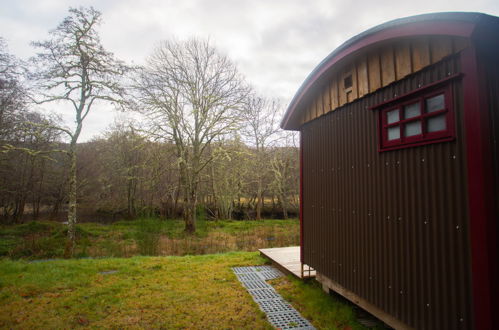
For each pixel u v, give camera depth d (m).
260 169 22.64
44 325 3.50
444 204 2.33
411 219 2.67
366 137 3.38
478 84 2.09
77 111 11.66
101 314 3.82
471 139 2.11
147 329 3.41
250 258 6.98
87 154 22.56
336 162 4.01
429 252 2.46
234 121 15.27
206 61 15.77
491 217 2.00
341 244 3.84
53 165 20.36
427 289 2.47
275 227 17.12
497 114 2.16
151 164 19.14
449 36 2.32
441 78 2.41
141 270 5.89
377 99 3.22
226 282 5.13
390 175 2.97
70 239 10.86
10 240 11.84
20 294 4.48
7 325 3.49
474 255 2.05
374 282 3.17
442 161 2.37
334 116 4.09
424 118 2.57
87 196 21.66
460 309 2.17
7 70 11.68
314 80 4.33
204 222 16.41
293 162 23.88
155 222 10.52
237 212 24.44
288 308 4.03
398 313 2.80
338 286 3.98
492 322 1.93
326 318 3.64
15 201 18.94
